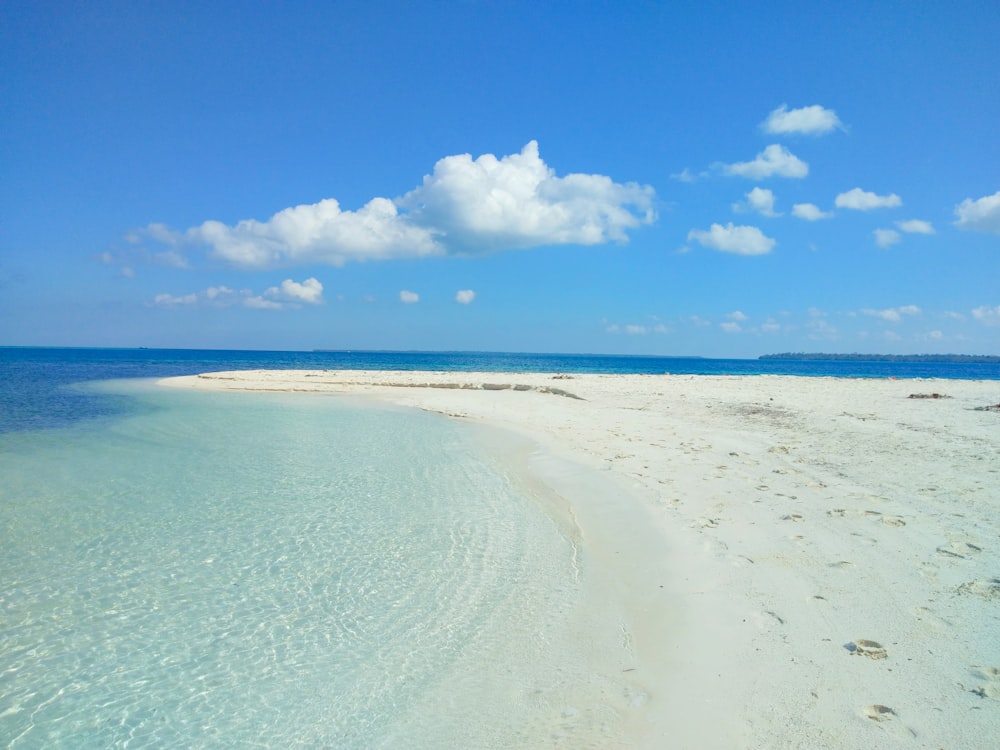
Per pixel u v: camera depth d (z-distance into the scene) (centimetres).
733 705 448
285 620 647
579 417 2048
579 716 467
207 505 1062
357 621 643
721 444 1416
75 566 793
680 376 4078
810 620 558
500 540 880
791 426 1605
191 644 600
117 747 454
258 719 485
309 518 989
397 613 660
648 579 702
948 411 1767
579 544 857
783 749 393
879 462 1130
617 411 2169
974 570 634
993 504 848
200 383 3803
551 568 776
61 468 1361
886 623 540
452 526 945
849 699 438
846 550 711
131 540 888
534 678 529
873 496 912
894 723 407
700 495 994
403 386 3503
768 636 538
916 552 690
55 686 531
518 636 604
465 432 1873
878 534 754
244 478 1263
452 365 9350
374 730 468
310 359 12519
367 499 1101
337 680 537
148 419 2203
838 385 3089
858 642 512
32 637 614
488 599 689
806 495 945
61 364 7762
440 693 514
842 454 1221
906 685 448
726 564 706
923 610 558
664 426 1758
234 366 7500
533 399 2728
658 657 538
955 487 938
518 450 1540
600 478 1166
